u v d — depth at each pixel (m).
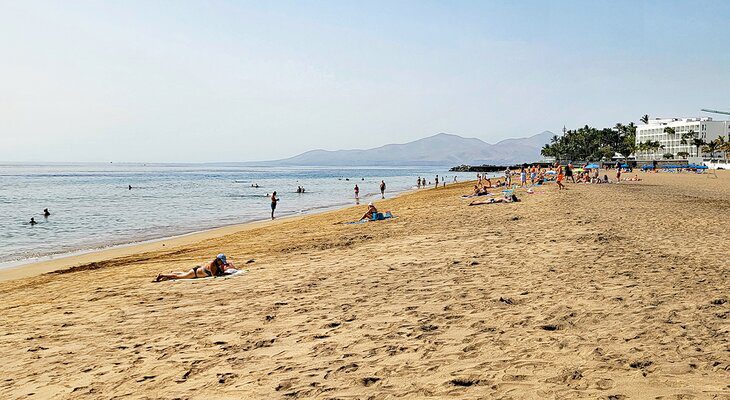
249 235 22.88
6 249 21.22
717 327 6.47
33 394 5.44
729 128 170.50
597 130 180.75
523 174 50.62
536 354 5.70
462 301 8.21
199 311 8.58
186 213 37.41
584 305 7.67
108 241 23.39
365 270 11.30
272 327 7.34
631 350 5.71
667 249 12.40
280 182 101.62
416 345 6.21
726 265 10.39
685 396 4.47
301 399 4.85
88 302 9.98
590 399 4.48
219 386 5.30
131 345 6.93
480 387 4.87
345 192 64.88
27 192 63.97
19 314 9.41
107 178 122.56
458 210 26.33
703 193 37.72
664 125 192.50
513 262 11.34
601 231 15.55
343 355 6.00
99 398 5.21
